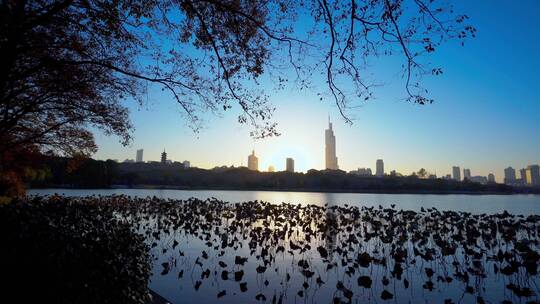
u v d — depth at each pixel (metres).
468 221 17.28
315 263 11.26
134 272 5.04
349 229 15.11
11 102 14.40
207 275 8.17
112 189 78.88
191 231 15.35
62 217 7.41
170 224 18.27
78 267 4.30
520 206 46.34
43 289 4.18
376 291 8.48
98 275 4.41
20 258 4.43
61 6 8.83
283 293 8.12
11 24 8.79
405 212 20.23
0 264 4.39
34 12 9.12
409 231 16.67
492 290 8.71
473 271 8.80
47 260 4.33
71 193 54.94
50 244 4.66
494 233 15.55
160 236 16.05
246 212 20.89
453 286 8.98
